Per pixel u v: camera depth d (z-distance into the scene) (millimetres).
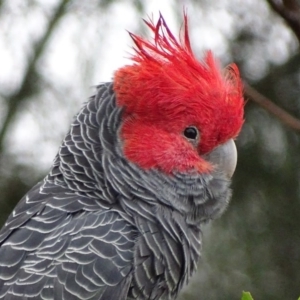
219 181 11641
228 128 11562
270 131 19156
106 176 11062
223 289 20031
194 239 11531
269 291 19656
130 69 11367
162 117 11289
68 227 10680
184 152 11375
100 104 11461
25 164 20062
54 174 11508
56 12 20234
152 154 11203
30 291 10125
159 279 10898
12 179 19828
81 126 11438
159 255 10867
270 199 19328
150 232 10898
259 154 19141
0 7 20266
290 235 19531
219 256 20141
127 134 11242
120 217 10891
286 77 19000
